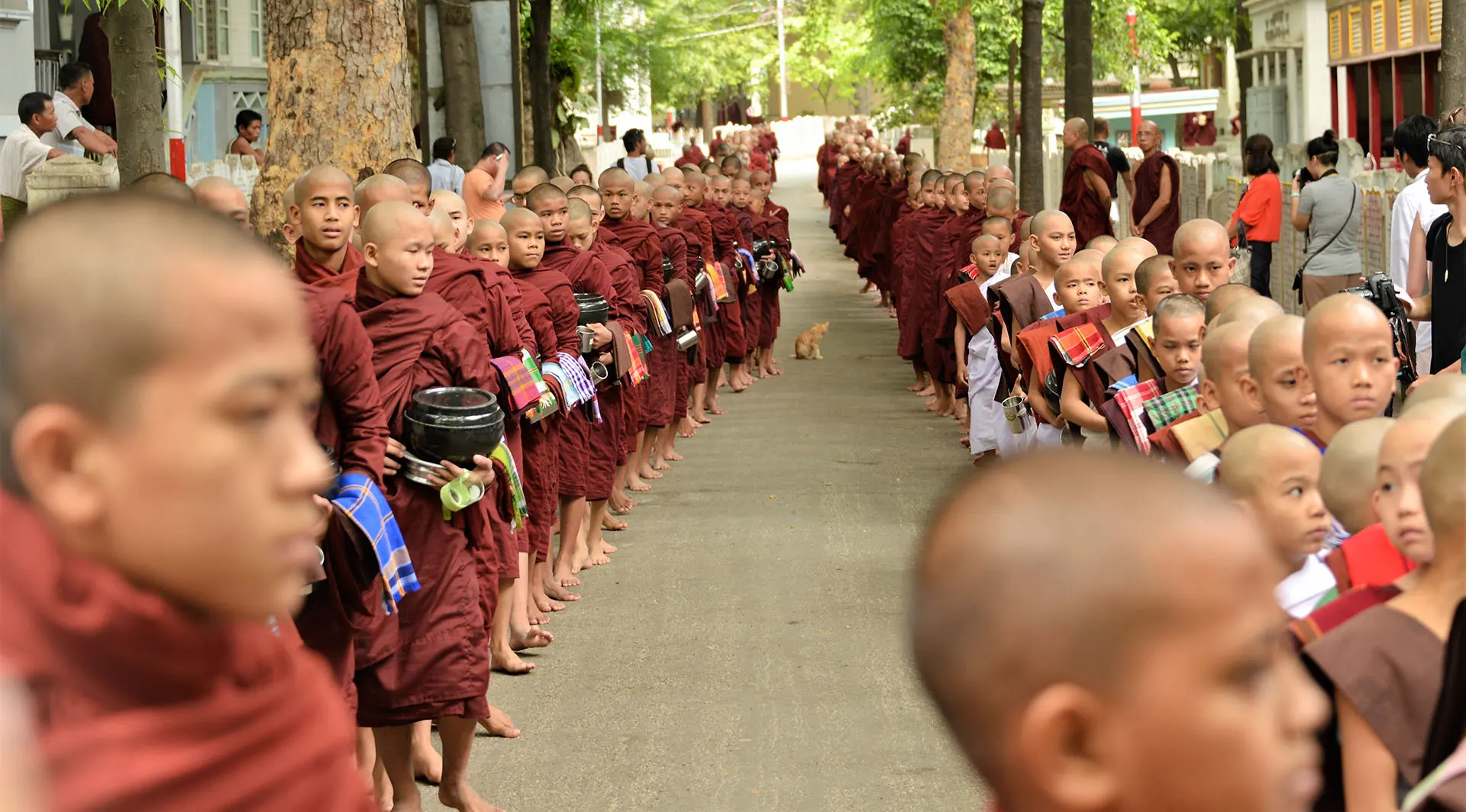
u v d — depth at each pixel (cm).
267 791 168
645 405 1240
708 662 800
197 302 153
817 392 1808
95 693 160
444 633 580
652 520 1146
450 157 1675
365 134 1077
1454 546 308
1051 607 131
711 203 1675
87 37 1858
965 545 136
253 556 160
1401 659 307
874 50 4294
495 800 623
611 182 1219
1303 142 3353
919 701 728
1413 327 835
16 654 157
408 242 604
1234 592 132
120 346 151
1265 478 393
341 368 525
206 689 166
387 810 619
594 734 697
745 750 670
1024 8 2267
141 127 1039
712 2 4881
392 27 1090
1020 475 139
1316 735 322
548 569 926
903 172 2580
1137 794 133
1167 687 131
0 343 153
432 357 604
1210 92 4128
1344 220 1479
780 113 10262
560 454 936
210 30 2697
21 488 157
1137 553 131
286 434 162
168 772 160
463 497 574
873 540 1062
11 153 1379
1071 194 1816
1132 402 659
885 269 2612
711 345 1572
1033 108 2270
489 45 1859
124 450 154
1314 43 3297
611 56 4153
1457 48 1166
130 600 158
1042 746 133
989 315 1214
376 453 534
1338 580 393
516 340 734
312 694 179
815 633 845
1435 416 346
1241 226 1816
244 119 2023
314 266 629
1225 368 522
